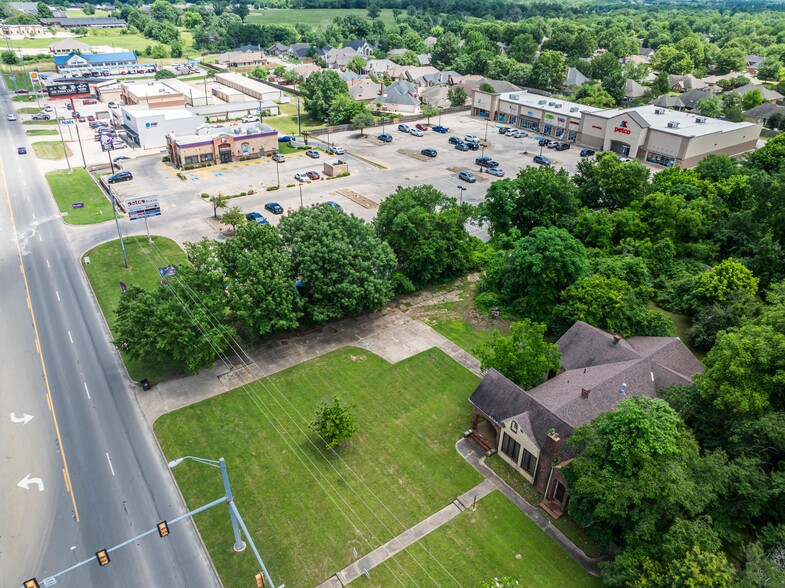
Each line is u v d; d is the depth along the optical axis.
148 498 43.56
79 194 101.56
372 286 60.97
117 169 114.31
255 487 44.53
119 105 143.12
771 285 64.69
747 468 37.53
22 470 45.81
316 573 38.03
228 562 38.69
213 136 120.31
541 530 41.47
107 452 47.69
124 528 41.16
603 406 45.03
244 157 122.94
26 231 86.81
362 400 54.28
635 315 59.81
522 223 82.94
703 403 44.56
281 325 56.72
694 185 88.19
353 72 198.50
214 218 92.31
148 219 92.12
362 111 146.75
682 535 33.69
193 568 38.47
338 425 47.12
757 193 77.81
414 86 181.75
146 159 122.50
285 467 46.47
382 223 72.31
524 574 38.19
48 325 64.69
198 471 46.00
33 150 123.69
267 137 124.00
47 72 190.12
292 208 96.31
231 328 55.97
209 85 188.62
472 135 144.12
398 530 41.25
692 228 78.50
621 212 80.00
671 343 52.53
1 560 38.69
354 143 136.50
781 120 146.25
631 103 171.50
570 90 180.62
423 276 72.50
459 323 67.19
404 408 53.41
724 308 62.91
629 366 48.44
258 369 58.34
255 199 101.00
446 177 112.81
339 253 60.41
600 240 77.00
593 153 128.12
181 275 56.28
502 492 44.66
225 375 57.41
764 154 102.38
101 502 43.12
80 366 58.25
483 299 70.94
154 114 129.88
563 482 41.50
